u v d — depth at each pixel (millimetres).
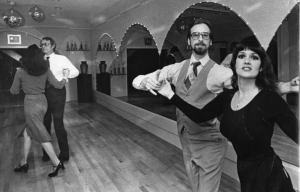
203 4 5996
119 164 3984
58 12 8062
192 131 2145
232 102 1636
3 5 6969
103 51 10539
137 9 6344
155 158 4211
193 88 2123
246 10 3277
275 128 3609
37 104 3484
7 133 5906
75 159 4227
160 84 1922
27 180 3469
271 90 1519
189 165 2244
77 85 10555
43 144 3539
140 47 11219
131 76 11180
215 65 2111
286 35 2770
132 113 6777
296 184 2537
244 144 1515
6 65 9648
